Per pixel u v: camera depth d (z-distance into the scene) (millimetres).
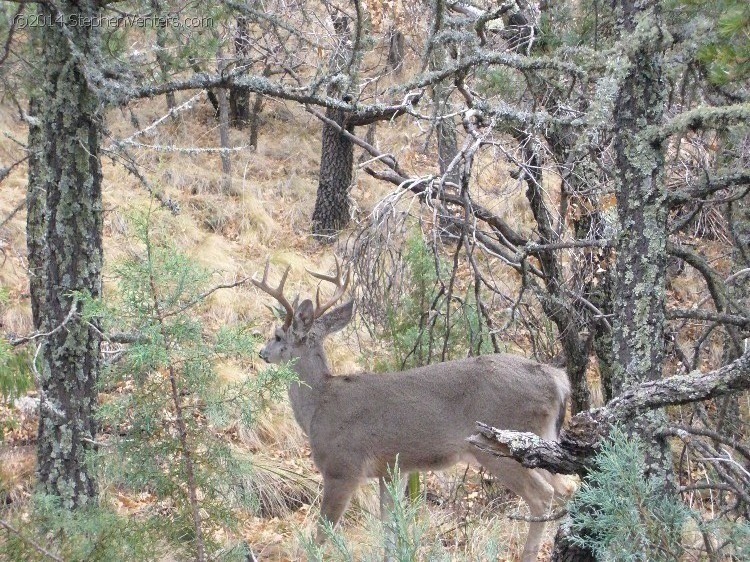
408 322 9336
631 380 5117
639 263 5113
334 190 16172
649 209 5082
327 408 8469
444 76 6008
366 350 11031
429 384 8203
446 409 8109
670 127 4848
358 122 10422
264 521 9062
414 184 7609
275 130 20141
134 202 14766
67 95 6445
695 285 13156
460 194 7320
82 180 6617
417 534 4555
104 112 6719
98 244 6789
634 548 4355
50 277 6664
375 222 7723
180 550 6016
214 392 5152
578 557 6152
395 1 12273
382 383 8383
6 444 9094
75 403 6727
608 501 4426
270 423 10680
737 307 5781
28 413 9797
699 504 7441
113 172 15992
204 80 6164
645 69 5047
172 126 18703
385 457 8305
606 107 4988
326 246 15555
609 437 4797
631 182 5129
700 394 4633
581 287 8359
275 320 12734
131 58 6945
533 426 7922
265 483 9445
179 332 5008
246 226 15750
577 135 8102
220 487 6008
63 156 6551
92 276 6742
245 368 11219
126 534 5156
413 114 6719
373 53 17125
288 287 13656
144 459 5102
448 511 8922
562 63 5828
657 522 4453
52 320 6676
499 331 8219
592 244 7004
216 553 5926
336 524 8125
